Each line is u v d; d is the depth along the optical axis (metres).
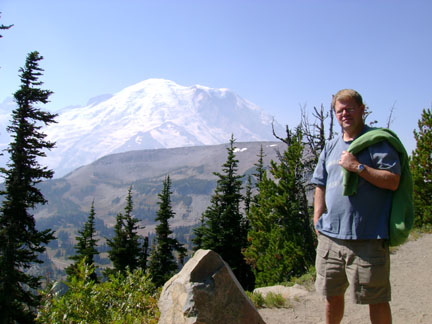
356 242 2.99
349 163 3.00
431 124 13.69
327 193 3.34
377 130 3.07
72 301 5.02
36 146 26.52
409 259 9.40
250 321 3.72
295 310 6.04
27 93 26.25
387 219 2.92
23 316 22.53
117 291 5.95
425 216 12.95
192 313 3.53
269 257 19.70
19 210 25.11
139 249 45.31
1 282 23.61
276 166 21.62
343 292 3.26
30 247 25.62
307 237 19.69
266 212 21.70
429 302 6.12
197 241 43.78
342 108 3.28
